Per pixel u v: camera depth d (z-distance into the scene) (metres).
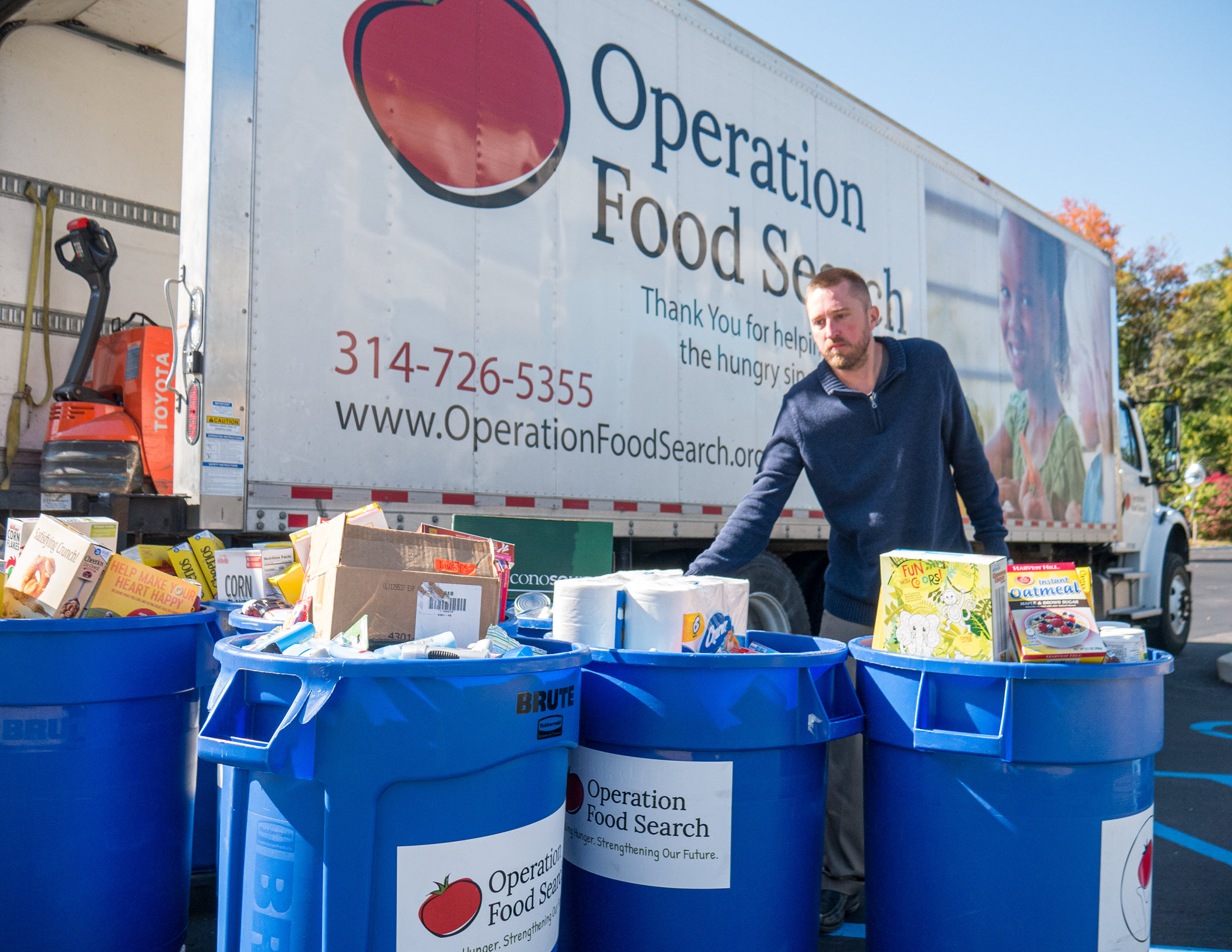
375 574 1.75
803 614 4.95
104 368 3.97
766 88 4.94
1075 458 7.48
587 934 1.92
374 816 1.44
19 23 4.38
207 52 2.88
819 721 1.87
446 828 1.49
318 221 3.06
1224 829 3.81
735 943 1.82
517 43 3.72
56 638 1.88
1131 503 8.61
